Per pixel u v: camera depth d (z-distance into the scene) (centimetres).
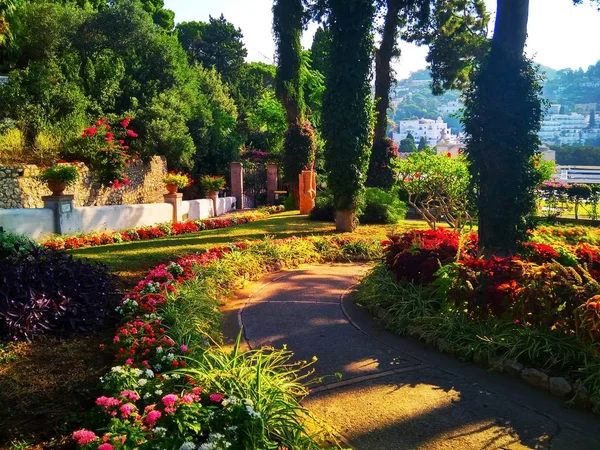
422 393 358
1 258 504
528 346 396
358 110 1099
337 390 362
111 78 1925
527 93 557
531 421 319
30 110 1422
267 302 608
